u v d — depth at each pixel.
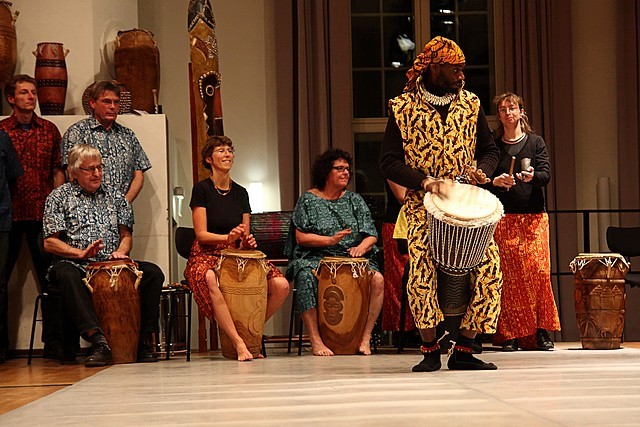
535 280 6.12
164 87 9.52
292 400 2.93
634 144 9.62
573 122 9.66
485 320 4.07
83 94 7.60
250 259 5.95
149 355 6.13
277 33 9.45
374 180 9.90
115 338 5.98
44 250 6.25
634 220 9.60
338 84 9.49
